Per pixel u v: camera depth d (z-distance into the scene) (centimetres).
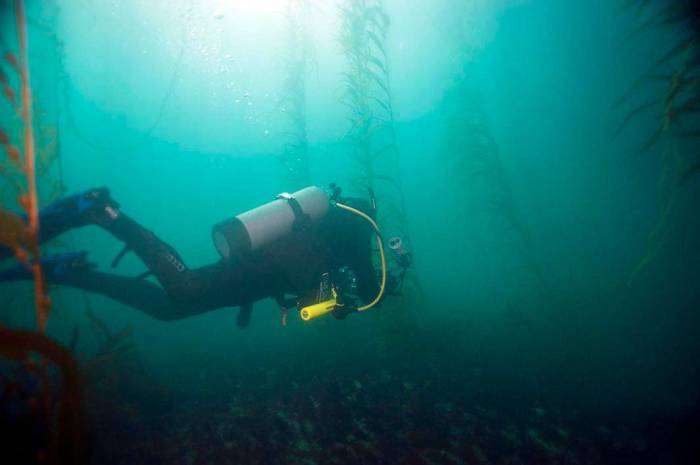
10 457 192
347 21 707
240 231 332
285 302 381
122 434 411
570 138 1523
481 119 895
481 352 736
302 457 413
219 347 864
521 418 511
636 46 1052
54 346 156
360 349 748
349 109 721
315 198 364
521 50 1614
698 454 409
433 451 434
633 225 1260
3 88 168
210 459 396
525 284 832
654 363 637
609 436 464
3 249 238
